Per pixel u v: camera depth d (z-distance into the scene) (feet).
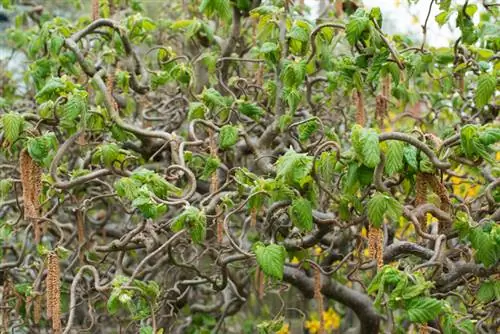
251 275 14.47
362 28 9.27
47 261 9.95
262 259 8.83
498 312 10.98
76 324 15.14
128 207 13.75
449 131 12.46
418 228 8.70
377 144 8.09
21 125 9.64
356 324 19.29
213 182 10.57
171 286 14.38
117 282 9.39
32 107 16.21
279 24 11.25
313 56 10.59
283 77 10.69
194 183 9.88
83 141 10.91
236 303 15.89
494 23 12.69
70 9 21.94
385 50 9.66
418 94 15.11
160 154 12.85
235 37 13.24
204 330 15.52
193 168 12.84
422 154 8.65
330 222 10.09
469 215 9.34
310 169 8.83
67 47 11.58
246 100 12.54
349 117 15.19
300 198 9.04
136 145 12.60
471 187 13.20
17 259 13.75
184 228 9.37
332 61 11.68
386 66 10.14
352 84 10.38
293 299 18.81
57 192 11.55
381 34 9.44
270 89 11.71
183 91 13.92
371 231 8.52
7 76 17.79
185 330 16.16
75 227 13.91
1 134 9.93
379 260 8.46
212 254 14.03
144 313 9.97
